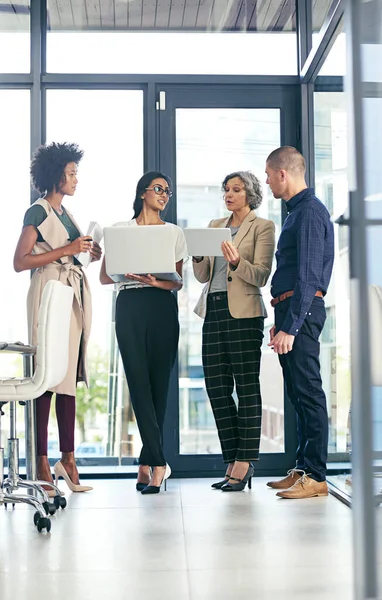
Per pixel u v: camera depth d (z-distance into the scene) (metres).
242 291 4.09
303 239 3.75
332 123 4.18
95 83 4.91
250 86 4.95
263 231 4.16
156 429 4.08
